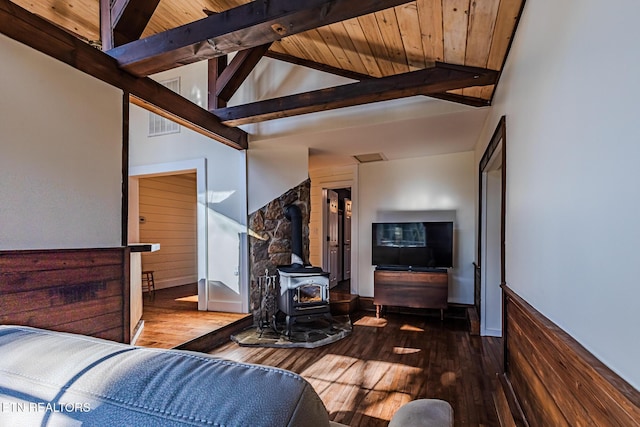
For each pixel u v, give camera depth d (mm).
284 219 4605
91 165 2234
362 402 2447
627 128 833
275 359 3275
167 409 619
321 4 1801
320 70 3994
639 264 774
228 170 4598
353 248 5707
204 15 3652
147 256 6363
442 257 4754
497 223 3904
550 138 1425
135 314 3385
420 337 3959
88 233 2191
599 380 920
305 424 628
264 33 2066
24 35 1864
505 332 2434
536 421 1646
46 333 985
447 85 2785
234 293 4500
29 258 1824
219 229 4609
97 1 3395
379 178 5547
